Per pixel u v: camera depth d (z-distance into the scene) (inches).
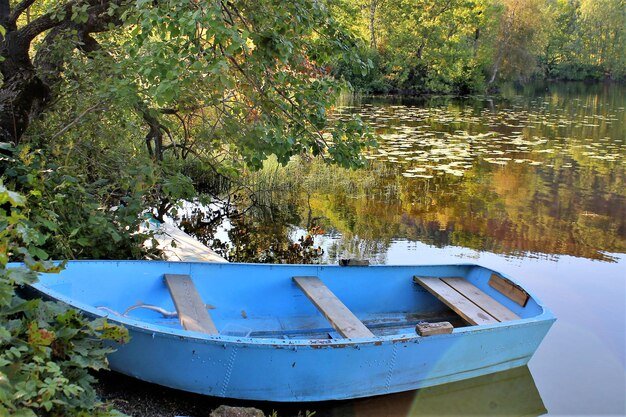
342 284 208.1
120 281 176.4
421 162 510.6
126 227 225.3
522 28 1403.8
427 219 364.8
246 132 219.9
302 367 155.0
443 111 892.6
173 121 294.5
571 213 382.3
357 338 159.5
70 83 233.8
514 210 386.3
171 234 265.6
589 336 218.7
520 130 714.8
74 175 209.6
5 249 98.8
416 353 168.4
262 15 193.0
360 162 223.0
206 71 175.6
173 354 144.9
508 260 298.7
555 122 797.9
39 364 96.2
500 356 185.5
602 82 1879.9
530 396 179.2
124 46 220.1
